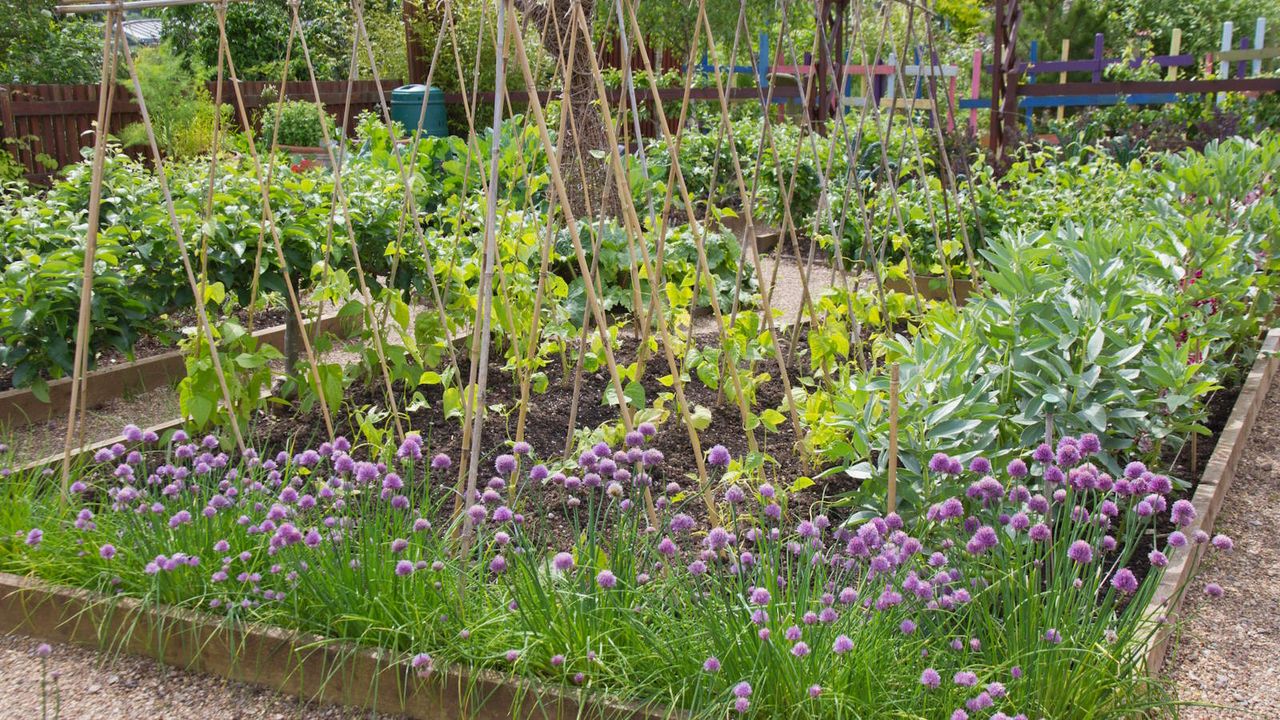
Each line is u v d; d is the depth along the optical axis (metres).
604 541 3.32
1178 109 11.80
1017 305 4.02
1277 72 14.16
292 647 2.88
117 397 5.69
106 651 3.12
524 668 2.64
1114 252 4.86
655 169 7.66
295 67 20.02
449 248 5.82
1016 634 2.54
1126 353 3.72
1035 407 3.59
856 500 3.49
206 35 20.84
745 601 2.66
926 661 2.61
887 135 5.47
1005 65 10.99
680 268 6.41
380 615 2.88
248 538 3.20
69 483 3.86
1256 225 5.84
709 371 4.71
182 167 7.94
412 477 3.40
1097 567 2.74
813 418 4.17
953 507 2.68
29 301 4.87
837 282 8.23
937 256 6.39
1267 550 3.77
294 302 4.06
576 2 3.30
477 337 3.48
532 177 5.61
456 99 14.48
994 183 8.29
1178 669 3.00
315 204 6.01
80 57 17.34
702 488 3.48
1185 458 4.46
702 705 2.50
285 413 4.93
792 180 5.17
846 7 10.81
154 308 5.44
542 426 4.72
